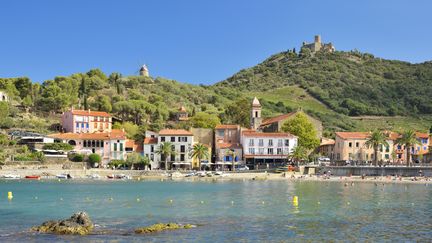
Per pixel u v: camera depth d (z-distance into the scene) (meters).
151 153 194.62
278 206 82.69
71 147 189.75
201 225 62.25
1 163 168.12
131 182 149.62
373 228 60.59
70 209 79.38
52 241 51.81
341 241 52.69
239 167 191.75
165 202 89.38
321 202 88.94
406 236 55.50
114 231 57.50
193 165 195.25
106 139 194.88
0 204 86.44
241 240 52.94
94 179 163.88
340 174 166.12
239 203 87.44
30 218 69.44
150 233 56.16
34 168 173.25
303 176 163.00
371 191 114.19
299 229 59.72
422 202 89.56
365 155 198.38
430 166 158.62
